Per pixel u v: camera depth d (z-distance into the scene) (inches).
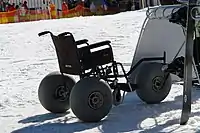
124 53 511.2
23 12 1068.5
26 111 272.5
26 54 574.6
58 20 862.5
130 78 270.7
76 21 810.8
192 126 212.4
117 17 812.0
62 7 1095.6
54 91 254.1
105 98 227.0
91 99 224.2
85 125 226.5
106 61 239.5
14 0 1094.4
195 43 257.9
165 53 274.7
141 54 276.5
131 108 260.5
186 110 217.9
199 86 272.8
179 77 272.4
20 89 347.9
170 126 215.8
